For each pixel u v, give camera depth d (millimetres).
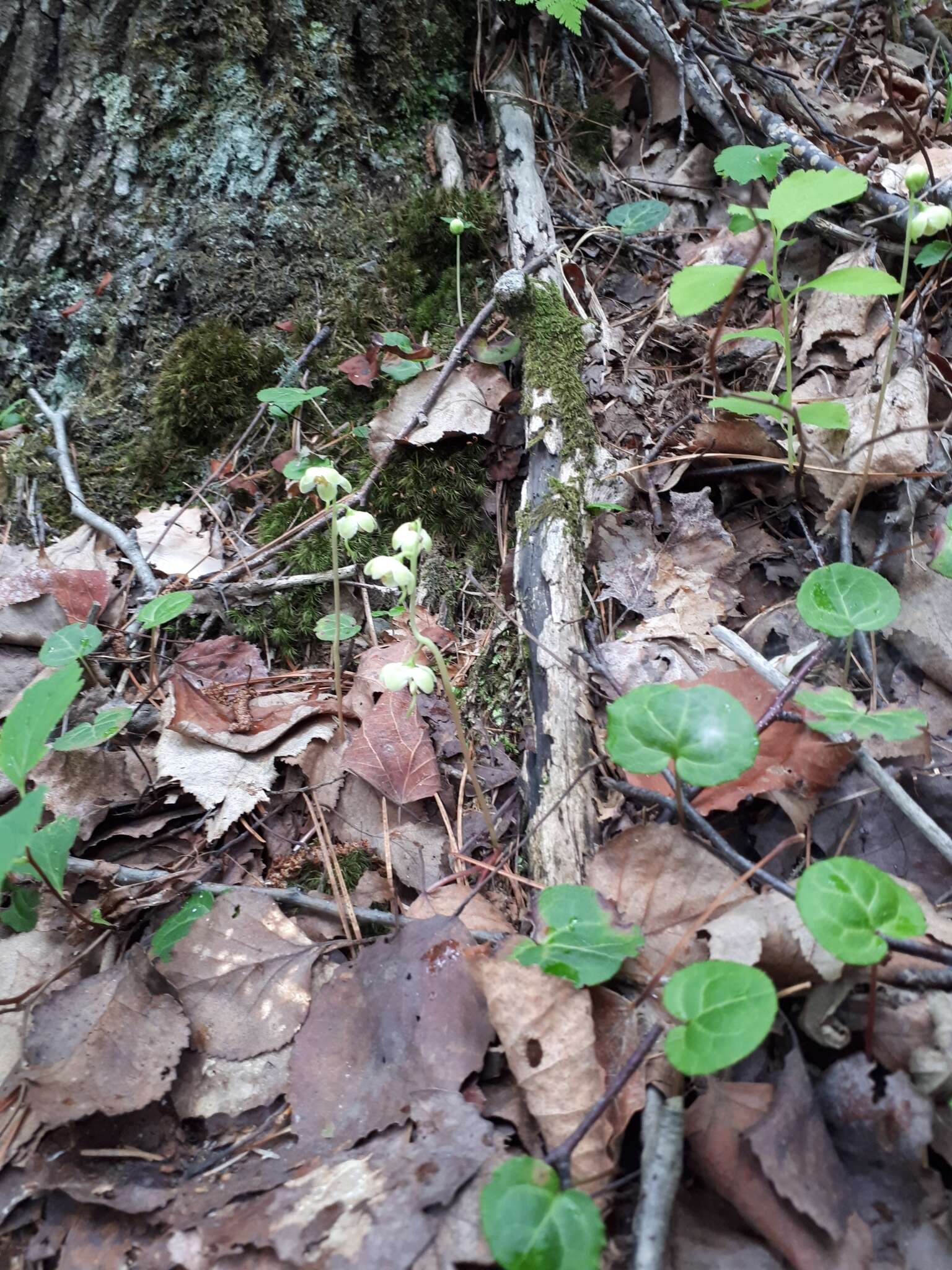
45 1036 220
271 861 275
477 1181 188
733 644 275
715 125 412
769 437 321
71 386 406
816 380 339
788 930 207
